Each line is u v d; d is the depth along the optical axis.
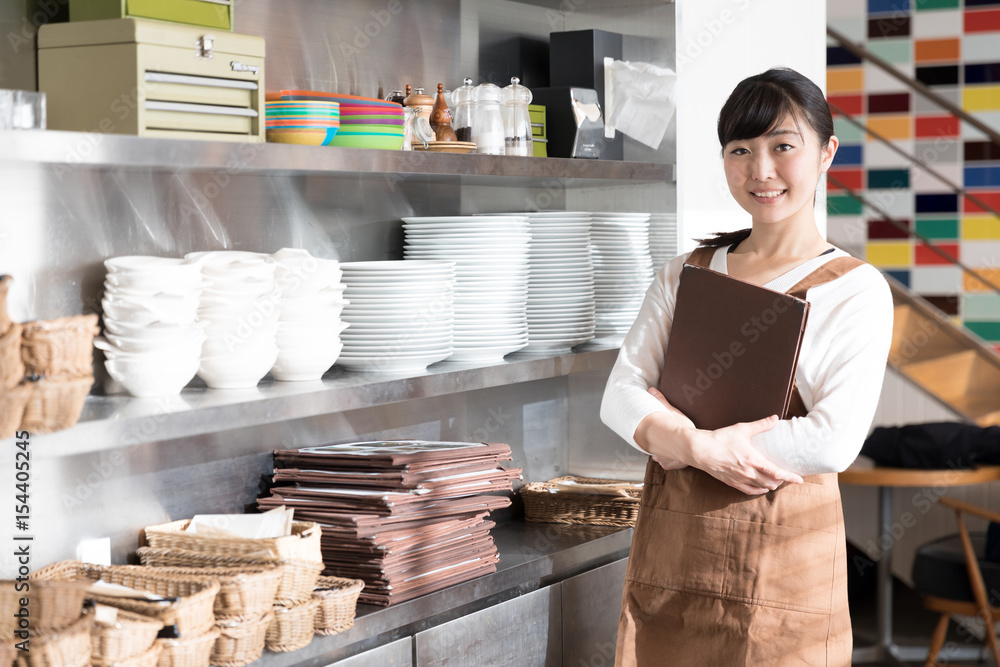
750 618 1.83
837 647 1.85
